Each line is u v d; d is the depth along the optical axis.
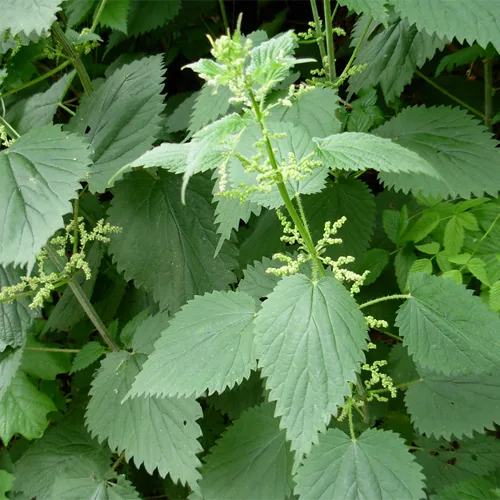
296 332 0.42
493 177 0.56
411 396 0.55
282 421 0.41
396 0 0.55
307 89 0.46
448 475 0.58
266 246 0.67
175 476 0.56
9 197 0.49
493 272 0.59
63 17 0.77
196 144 0.39
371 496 0.46
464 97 0.81
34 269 0.66
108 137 0.64
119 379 0.61
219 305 0.50
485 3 0.54
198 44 0.91
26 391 0.69
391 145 0.42
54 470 0.68
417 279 0.50
